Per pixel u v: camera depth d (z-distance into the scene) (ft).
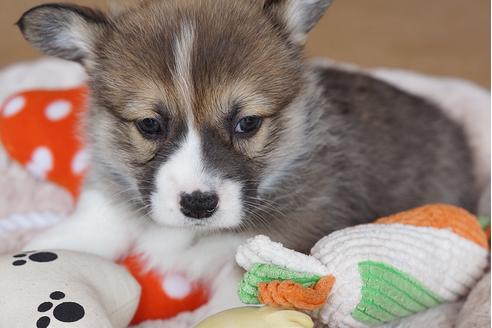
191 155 2.16
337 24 4.36
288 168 2.32
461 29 4.35
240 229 2.28
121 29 2.29
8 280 2.04
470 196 2.75
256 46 2.23
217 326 2.01
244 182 2.21
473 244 2.24
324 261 2.12
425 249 2.19
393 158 2.56
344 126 2.48
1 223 2.53
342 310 2.12
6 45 3.81
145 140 2.23
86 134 2.43
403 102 2.70
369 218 2.48
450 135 2.77
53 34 2.35
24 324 1.98
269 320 2.01
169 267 2.35
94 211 2.40
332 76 2.66
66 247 2.37
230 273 2.26
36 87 3.01
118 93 2.23
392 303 2.16
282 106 2.26
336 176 2.42
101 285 2.14
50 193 2.70
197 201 2.14
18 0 3.98
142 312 2.32
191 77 2.17
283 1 2.30
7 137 2.73
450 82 3.15
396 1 4.67
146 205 2.25
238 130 2.21
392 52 4.09
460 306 2.23
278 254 2.08
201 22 2.23
